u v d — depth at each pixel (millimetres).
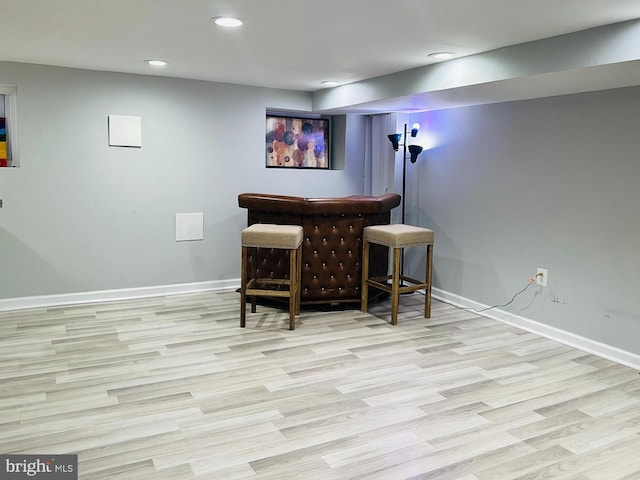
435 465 2264
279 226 4125
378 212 4504
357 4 2467
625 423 2664
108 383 3008
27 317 4191
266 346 3645
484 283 4523
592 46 2709
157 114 4770
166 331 3926
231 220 5227
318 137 5801
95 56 3875
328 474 2186
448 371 3275
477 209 4555
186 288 5078
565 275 3801
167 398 2838
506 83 3312
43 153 4379
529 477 2195
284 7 2545
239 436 2471
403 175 5230
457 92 3775
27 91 4262
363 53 3488
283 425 2578
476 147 4539
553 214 3867
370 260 4621
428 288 4363
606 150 3475
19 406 2711
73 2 2533
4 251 4336
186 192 4984
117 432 2482
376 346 3693
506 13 2516
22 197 4344
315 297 4453
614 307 3482
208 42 3316
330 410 2740
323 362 3379
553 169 3848
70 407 2715
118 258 4762
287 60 3809
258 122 5242
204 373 3174
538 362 3453
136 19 2816
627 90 3326
